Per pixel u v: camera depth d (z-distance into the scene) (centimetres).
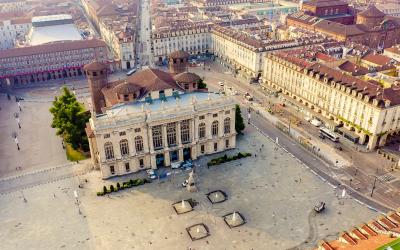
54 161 14425
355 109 15212
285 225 10831
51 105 19900
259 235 10481
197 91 14712
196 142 13962
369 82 15850
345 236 7044
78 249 10131
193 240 10344
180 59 16300
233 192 12312
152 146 13262
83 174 13488
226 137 14500
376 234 6944
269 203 11762
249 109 18050
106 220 11156
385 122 14400
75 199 12106
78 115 14862
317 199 11906
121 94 13475
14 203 11969
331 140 15512
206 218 11188
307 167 13575
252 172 13350
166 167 13800
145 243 10275
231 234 10538
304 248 9981
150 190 12494
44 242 10381
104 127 12350
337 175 13138
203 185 12706
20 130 17150
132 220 11138
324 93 16875
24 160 14550
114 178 13188
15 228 10900
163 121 13012
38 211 11588
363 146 15100
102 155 12744
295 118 17500
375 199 11894
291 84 19162
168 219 11162
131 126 12706
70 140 14650
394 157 14025
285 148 14900
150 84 14050
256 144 15188
